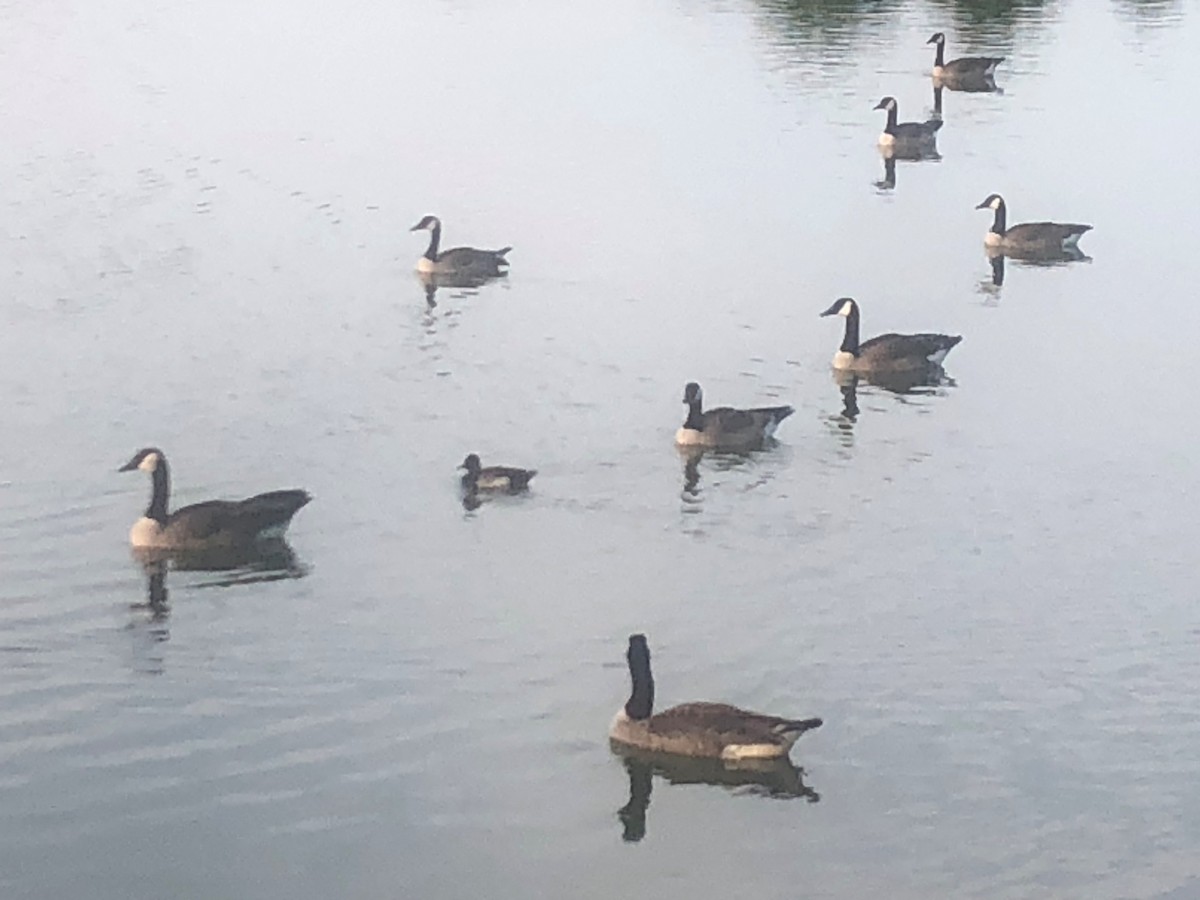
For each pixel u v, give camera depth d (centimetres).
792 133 6303
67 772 2397
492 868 2198
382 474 3450
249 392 3828
